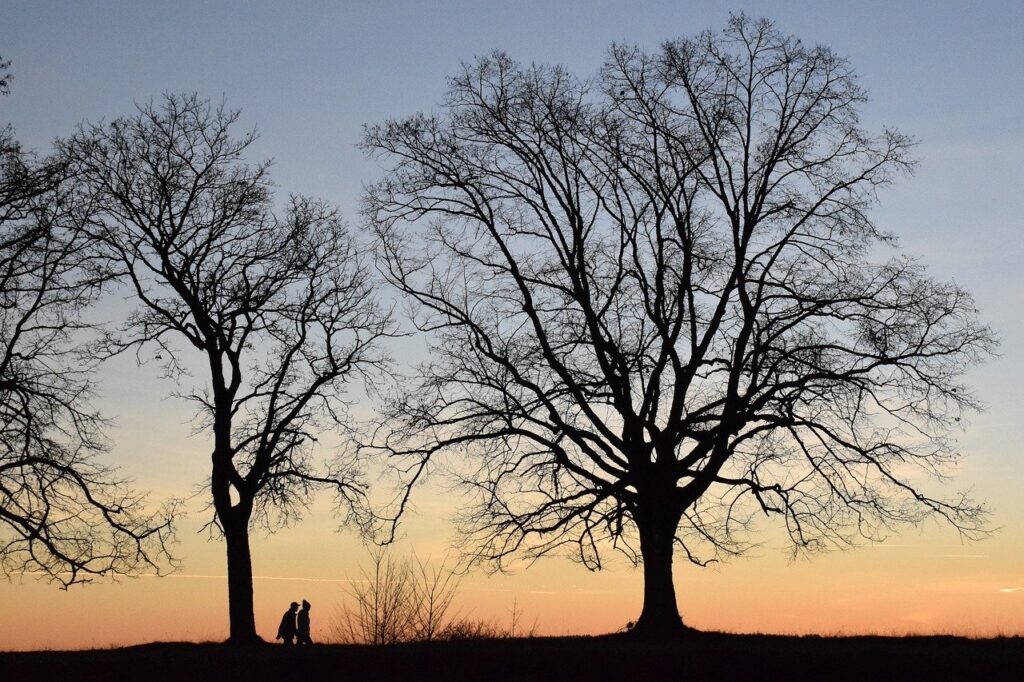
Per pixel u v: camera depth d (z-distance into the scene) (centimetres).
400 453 3081
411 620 3378
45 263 2838
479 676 2369
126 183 3284
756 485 2977
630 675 2341
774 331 3016
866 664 2323
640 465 2991
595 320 3053
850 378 2886
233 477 3222
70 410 2892
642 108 3097
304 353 3359
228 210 3347
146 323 3269
